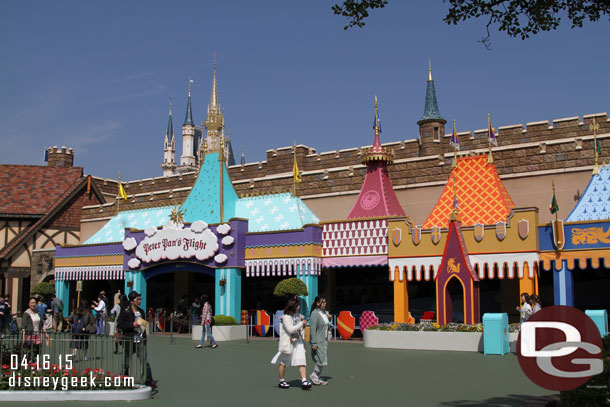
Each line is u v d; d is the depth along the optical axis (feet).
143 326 40.63
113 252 99.19
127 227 97.91
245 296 100.83
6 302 55.47
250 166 116.78
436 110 101.14
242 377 44.04
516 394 35.40
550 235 65.00
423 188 86.99
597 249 62.28
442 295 67.31
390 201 81.87
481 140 96.17
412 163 88.63
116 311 55.62
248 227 86.38
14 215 133.08
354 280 90.17
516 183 80.23
